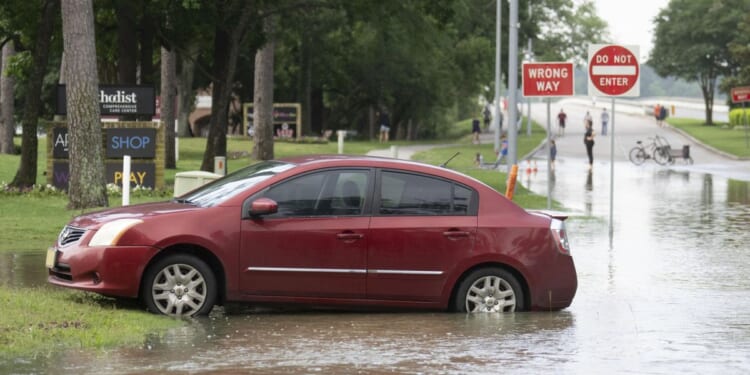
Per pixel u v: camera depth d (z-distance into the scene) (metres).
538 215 24.38
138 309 23.14
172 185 65.62
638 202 62.38
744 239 42.31
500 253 23.73
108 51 79.19
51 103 143.75
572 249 38.59
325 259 22.97
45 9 59.59
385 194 23.52
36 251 35.31
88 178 49.19
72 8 48.50
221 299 23.12
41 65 59.69
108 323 20.75
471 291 23.95
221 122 70.25
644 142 150.00
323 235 22.97
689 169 101.12
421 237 23.42
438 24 71.75
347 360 18.11
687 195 68.38
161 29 71.88
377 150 122.38
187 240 22.33
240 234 22.59
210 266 22.84
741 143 139.88
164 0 65.31
